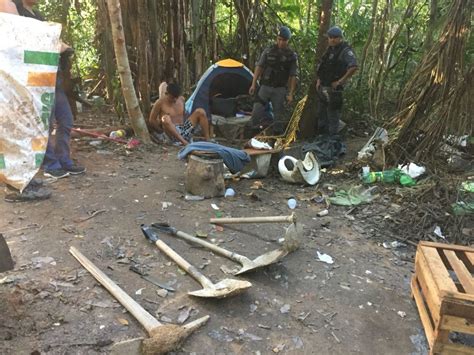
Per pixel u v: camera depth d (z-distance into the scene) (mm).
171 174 4934
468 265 2758
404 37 8539
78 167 4633
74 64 7980
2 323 2352
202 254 3270
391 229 3965
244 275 3041
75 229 3432
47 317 2432
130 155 5469
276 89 6523
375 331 2625
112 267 2979
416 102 4984
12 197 3793
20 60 2830
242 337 2455
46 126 2957
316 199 4508
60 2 7324
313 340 2496
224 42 9141
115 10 5312
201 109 6348
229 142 6531
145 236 3363
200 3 8117
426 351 2490
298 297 2873
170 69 7820
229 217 3971
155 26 7125
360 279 3158
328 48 6035
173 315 2570
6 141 2783
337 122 6031
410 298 2982
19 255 2994
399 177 4824
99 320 2447
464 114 4711
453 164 5129
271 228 3818
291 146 5344
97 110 7523
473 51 4941
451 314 2199
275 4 9438
